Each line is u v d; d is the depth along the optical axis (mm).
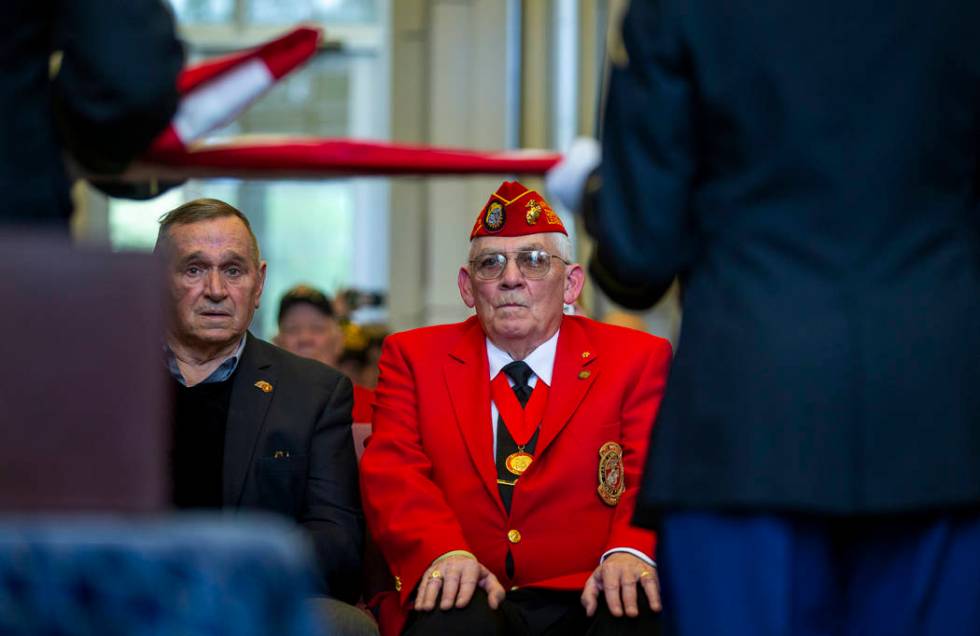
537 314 7422
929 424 4543
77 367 3645
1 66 4707
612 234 4859
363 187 26344
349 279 26281
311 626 3180
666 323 18484
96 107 4773
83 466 3633
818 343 4566
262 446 7324
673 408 4836
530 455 7348
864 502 4523
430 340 7742
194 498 7301
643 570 6785
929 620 4645
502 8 22000
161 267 3746
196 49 26344
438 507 7160
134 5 4824
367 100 26438
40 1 4742
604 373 7453
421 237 23219
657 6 4805
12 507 3604
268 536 3182
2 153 4668
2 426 3609
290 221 26328
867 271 4617
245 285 7406
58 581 3137
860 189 4617
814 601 4734
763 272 4676
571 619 7109
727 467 4617
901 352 4555
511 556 7211
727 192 4770
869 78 4621
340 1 26625
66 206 4895
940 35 4637
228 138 5684
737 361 4645
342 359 13805
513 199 7492
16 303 3631
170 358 7395
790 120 4637
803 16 4664
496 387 7543
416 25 22625
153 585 3119
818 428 4539
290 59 5555
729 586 4676
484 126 22047
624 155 4863
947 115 4664
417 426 7531
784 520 4680
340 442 7566
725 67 4707
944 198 4719
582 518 7242
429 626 6656
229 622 3109
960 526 4688
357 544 7410
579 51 21719
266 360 7605
